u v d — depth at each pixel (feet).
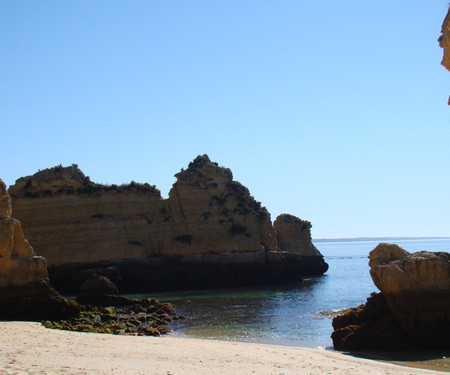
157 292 218.18
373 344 90.17
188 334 110.32
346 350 90.53
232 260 242.58
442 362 78.79
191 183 251.60
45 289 124.77
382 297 95.71
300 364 70.49
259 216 269.03
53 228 218.79
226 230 249.75
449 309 89.76
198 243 243.40
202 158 263.49
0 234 122.93
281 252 261.85
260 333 111.45
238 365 67.21
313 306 159.43
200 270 236.84
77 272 210.38
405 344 89.61
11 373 50.72
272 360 73.31
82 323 116.37
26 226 216.74
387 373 65.36
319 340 103.04
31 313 121.49
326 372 64.44
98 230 224.12
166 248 238.07
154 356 71.92
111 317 127.03
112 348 77.20
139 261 224.74
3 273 121.60
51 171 229.66
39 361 60.90
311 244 324.60
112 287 167.22
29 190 221.66
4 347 71.97
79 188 228.84
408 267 91.66
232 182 264.72
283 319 131.54
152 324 119.44
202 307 158.81
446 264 91.20
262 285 246.68
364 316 96.53
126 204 235.40
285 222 318.24
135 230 232.94
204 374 59.31
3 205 130.00
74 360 63.77
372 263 99.30
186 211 247.09
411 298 90.53
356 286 229.86
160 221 241.35
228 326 120.98
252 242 254.06
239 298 185.88
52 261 213.66
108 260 221.46
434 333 89.35
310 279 280.92
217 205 253.03
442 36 65.87
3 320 116.67
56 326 107.24
